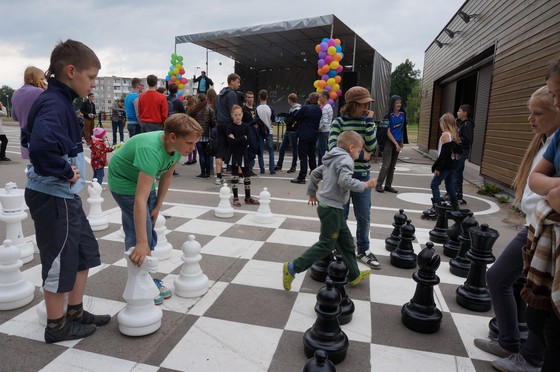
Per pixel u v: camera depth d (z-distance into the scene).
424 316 2.44
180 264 3.39
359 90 3.29
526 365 2.01
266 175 8.45
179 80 13.20
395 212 5.49
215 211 4.86
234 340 2.29
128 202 2.54
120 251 3.57
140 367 2.02
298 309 2.67
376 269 3.42
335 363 2.10
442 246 4.13
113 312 2.56
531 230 1.71
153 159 2.24
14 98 3.44
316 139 7.43
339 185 2.75
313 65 18.48
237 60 17.48
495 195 6.97
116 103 13.70
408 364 2.13
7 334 2.28
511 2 7.25
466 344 2.35
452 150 5.03
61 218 2.05
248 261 3.48
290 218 4.92
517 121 6.61
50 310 2.14
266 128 8.27
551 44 5.62
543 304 1.59
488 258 2.78
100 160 6.25
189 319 2.50
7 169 8.26
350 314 2.53
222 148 6.69
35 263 3.32
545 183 1.56
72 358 2.07
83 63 2.02
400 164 11.65
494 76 7.97
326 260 3.16
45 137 1.86
